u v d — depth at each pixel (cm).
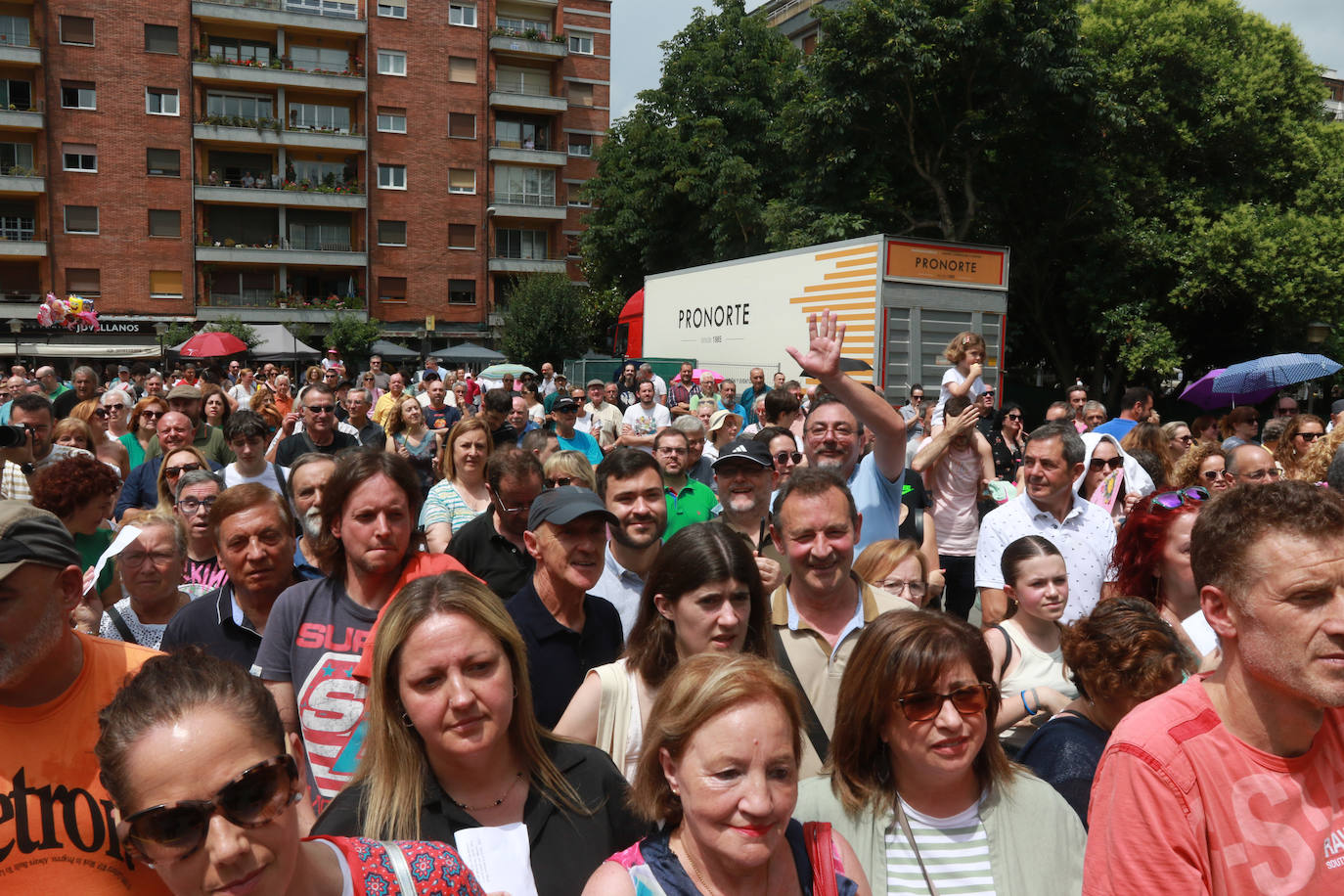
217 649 335
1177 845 170
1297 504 164
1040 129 2258
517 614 329
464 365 3862
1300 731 169
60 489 426
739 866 177
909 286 1250
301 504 438
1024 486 468
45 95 3741
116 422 779
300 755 297
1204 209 2381
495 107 4509
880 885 222
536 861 220
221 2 4000
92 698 194
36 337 3712
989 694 221
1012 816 226
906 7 2108
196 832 147
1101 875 178
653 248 3197
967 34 2083
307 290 4309
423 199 4372
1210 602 176
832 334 425
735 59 3002
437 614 216
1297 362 1175
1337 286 2231
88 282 3869
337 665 298
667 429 613
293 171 4206
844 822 230
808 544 304
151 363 3803
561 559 321
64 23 3769
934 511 659
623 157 3303
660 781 193
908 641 221
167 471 512
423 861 177
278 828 152
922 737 217
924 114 2261
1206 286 2262
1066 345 2567
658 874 185
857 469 494
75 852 186
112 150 3866
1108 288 2309
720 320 1678
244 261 4088
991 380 1316
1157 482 621
